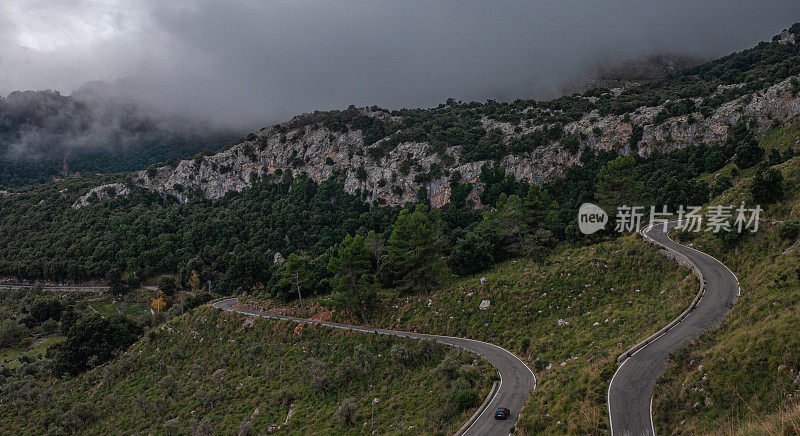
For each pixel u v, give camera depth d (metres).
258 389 54.91
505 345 51.31
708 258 50.47
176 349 69.00
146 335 76.38
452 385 42.81
